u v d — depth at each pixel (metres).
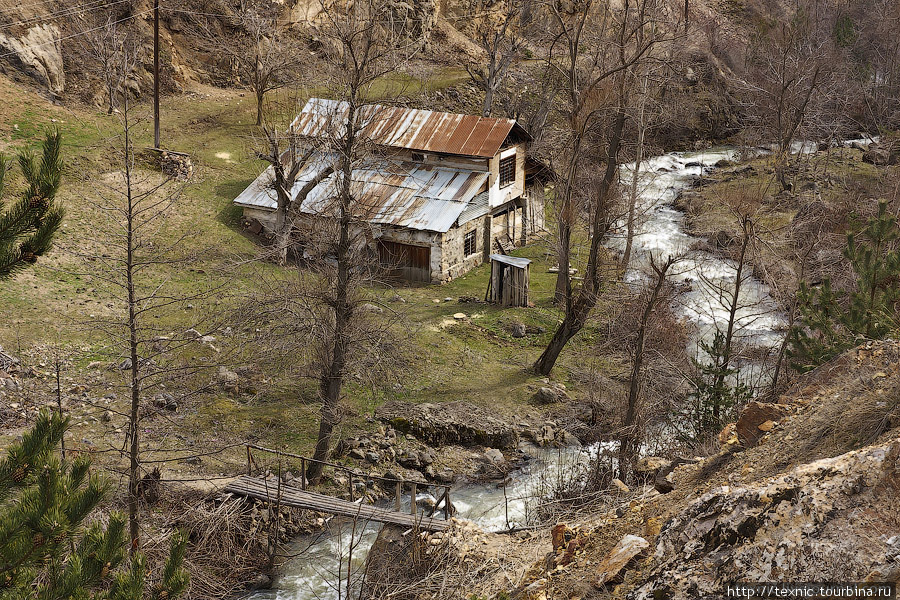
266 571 19.42
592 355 34.12
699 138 68.00
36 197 10.62
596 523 13.24
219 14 57.53
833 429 11.41
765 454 12.08
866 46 77.75
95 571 9.74
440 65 66.88
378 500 23.70
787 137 59.88
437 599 14.51
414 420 27.48
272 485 20.72
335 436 26.38
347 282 23.00
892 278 21.09
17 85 46.16
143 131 48.66
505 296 38.84
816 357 20.05
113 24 46.94
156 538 17.09
